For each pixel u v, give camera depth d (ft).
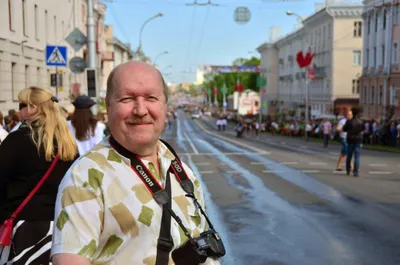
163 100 7.93
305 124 155.94
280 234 26.84
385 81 163.12
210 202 36.29
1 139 18.88
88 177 7.22
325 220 30.22
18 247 12.23
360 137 50.57
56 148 12.62
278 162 66.59
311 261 22.12
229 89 461.37
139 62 8.07
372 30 178.29
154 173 7.78
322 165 62.13
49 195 12.55
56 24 110.93
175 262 7.54
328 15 217.77
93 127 20.12
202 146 108.68
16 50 82.33
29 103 12.62
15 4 81.82
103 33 212.84
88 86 63.16
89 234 7.05
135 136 7.53
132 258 7.23
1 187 12.40
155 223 7.34
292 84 295.48
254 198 37.93
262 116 262.47
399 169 57.41
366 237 26.22
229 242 25.30
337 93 217.97
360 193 40.06
